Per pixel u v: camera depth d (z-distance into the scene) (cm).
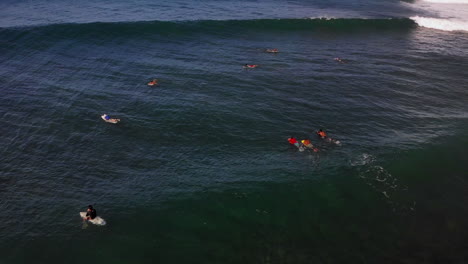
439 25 5200
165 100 3094
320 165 2319
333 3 6538
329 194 2078
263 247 1744
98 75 3509
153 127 2716
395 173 2247
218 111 2950
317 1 6625
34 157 2352
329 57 4128
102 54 3981
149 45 4272
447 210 1978
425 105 3131
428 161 2348
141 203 1995
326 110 3009
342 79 3578
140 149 2470
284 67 3822
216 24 4847
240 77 3559
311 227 1862
